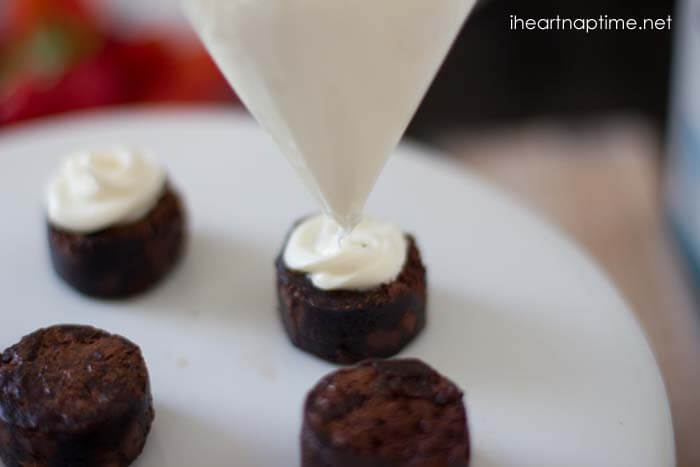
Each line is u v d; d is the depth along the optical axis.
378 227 0.31
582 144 0.48
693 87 0.38
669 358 0.38
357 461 0.26
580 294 0.32
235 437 0.29
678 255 0.42
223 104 0.46
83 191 0.32
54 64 0.46
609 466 0.28
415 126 0.49
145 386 0.28
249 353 0.31
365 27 0.24
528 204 0.45
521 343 0.31
